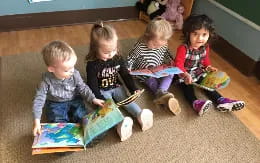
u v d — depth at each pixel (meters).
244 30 1.86
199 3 2.27
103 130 1.14
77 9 2.23
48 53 1.12
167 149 1.28
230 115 1.52
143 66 1.58
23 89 1.54
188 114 1.49
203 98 1.62
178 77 1.63
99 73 1.37
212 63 1.99
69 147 1.10
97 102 1.29
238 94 1.71
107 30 1.28
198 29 1.45
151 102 1.54
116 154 1.23
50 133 1.14
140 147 1.28
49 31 2.14
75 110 1.30
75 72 1.26
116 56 1.39
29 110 1.41
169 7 2.31
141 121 1.31
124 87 1.53
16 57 1.79
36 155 1.19
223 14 2.02
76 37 2.09
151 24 1.46
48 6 2.13
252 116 1.54
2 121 1.33
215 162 1.25
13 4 2.03
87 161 1.19
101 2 2.27
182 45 1.56
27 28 2.14
